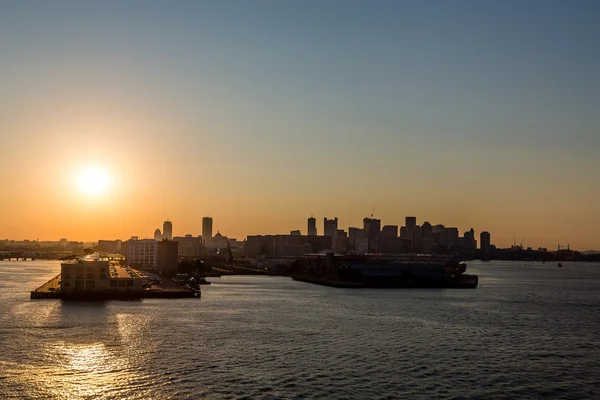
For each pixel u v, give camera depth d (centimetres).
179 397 10106
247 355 13088
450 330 17112
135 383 10850
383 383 11131
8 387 10550
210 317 18812
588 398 10619
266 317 19088
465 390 10856
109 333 15462
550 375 12050
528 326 18300
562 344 15325
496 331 17150
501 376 11862
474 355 13662
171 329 16262
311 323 17888
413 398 10306
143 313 19550
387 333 16312
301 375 11506
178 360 12519
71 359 12494
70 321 17462
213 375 11412
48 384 10744
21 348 13462
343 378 11388
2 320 17512
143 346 13850
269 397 10156
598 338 16350
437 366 12488
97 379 11069
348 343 14688
